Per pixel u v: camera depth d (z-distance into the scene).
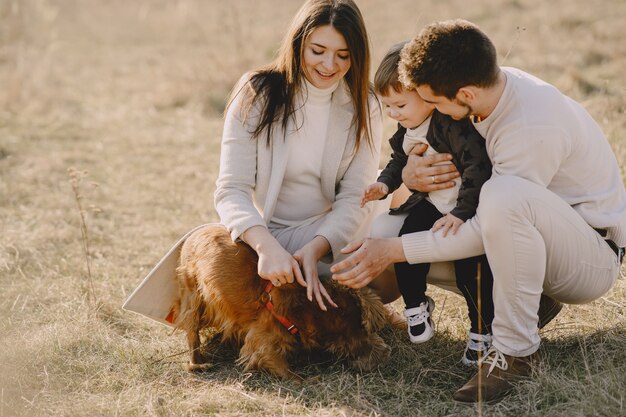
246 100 3.43
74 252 4.96
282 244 3.51
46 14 12.50
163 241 5.16
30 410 2.97
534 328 2.98
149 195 6.20
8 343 3.53
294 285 3.19
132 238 5.26
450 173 3.16
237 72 9.38
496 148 2.90
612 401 2.76
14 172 6.75
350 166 3.58
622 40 9.04
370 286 3.52
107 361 3.44
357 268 3.07
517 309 2.91
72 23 14.57
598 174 3.04
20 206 5.84
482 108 2.87
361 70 3.37
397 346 3.49
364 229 3.63
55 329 3.71
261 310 3.20
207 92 9.14
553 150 2.84
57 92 9.59
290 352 3.25
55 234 5.25
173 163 7.06
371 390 3.11
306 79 3.40
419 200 3.33
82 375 3.34
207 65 9.88
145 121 8.45
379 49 9.50
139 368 3.38
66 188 6.36
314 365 3.32
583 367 3.12
